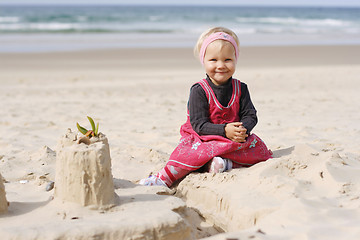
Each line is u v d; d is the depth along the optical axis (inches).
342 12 3316.9
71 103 331.6
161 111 297.9
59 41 930.1
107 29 1268.5
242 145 143.5
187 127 154.6
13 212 105.7
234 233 93.8
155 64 620.1
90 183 104.9
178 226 100.9
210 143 143.3
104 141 115.3
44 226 95.0
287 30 1438.2
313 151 152.6
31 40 935.0
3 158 170.6
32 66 577.6
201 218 128.7
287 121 254.7
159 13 2393.0
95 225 95.0
